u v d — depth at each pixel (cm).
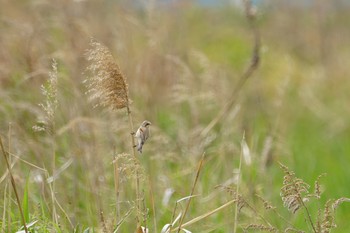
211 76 1755
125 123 1443
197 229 1250
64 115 1419
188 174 1419
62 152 1375
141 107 1603
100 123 1387
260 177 1462
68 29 1670
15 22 1689
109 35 1717
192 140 1515
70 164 1339
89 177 1288
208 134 1597
